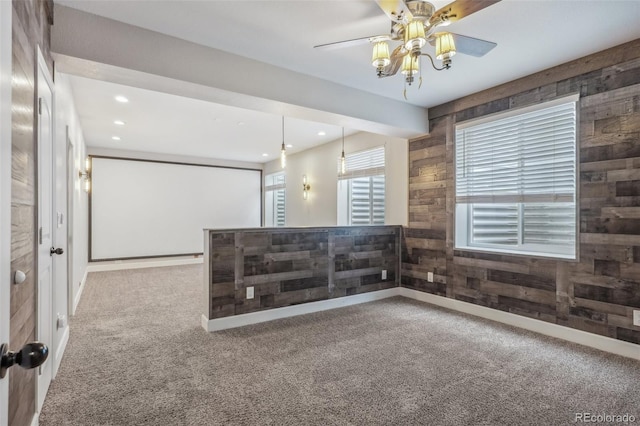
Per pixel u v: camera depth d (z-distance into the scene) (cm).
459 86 368
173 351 282
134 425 185
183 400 209
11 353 70
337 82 357
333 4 228
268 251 370
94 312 391
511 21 244
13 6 134
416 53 208
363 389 224
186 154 777
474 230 411
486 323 357
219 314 338
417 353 280
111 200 711
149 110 457
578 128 302
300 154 738
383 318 374
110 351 281
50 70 225
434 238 434
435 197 433
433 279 434
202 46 282
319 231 407
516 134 354
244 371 247
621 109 277
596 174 291
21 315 151
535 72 331
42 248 197
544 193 331
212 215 829
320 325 350
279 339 311
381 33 265
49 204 221
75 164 419
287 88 326
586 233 298
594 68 292
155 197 757
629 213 273
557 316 318
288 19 246
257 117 490
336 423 189
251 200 885
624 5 224
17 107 141
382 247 463
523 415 196
